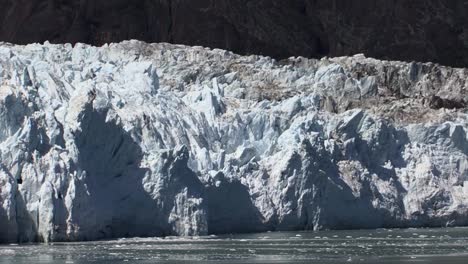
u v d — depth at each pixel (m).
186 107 198.88
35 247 157.25
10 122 167.75
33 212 162.75
